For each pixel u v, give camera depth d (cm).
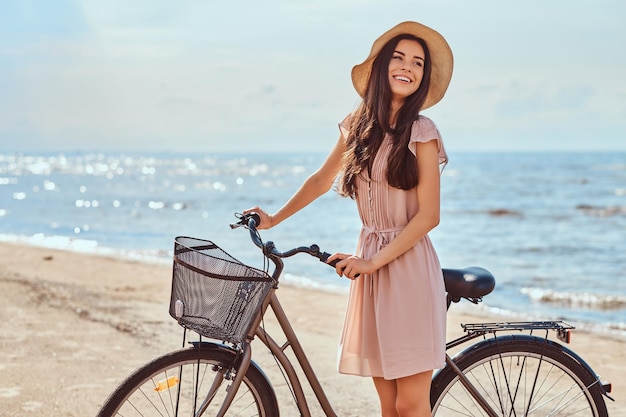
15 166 12612
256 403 293
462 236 2089
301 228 2231
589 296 1025
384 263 286
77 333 641
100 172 9425
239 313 258
